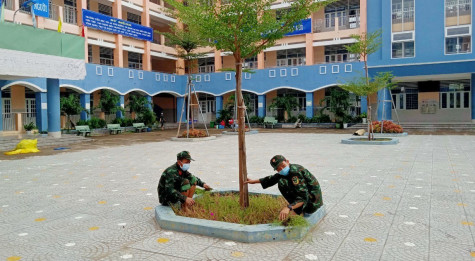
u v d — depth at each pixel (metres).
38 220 5.41
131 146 17.33
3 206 6.31
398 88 30.33
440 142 16.44
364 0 28.64
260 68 33.09
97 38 27.34
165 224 4.83
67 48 18.67
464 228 4.72
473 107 25.78
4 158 13.34
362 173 8.84
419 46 26.62
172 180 5.24
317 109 32.34
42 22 23.36
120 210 5.90
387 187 7.24
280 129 29.78
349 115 29.25
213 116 37.09
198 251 4.07
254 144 17.19
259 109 32.91
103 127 26.92
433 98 29.11
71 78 18.92
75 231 4.86
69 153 14.75
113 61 30.97
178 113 35.72
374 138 17.80
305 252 4.01
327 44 30.08
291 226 4.38
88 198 6.79
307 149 14.48
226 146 16.58
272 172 9.28
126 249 4.17
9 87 22.89
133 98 29.41
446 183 7.50
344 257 3.87
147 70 31.50
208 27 5.39
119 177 8.99
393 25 27.42
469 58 25.16
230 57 34.50
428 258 3.82
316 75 30.05
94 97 29.33
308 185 4.84
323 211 5.32
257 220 4.80
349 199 6.34
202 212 5.09
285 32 5.74
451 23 25.75
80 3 25.84
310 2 5.49
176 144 18.02
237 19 5.34
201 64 37.00
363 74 28.03
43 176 9.38
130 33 29.61
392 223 4.97
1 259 3.95
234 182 8.05
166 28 36.28
